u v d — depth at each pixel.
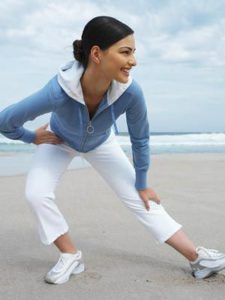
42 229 2.65
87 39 2.29
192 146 18.95
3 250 3.31
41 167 2.70
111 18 2.28
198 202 4.96
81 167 8.84
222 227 3.87
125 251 3.26
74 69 2.36
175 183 6.42
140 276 2.74
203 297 2.40
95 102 2.46
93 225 4.00
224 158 11.17
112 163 2.82
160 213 2.80
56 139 2.75
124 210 4.60
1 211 4.57
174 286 2.57
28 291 2.51
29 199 2.61
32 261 3.06
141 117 2.57
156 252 3.23
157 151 15.90
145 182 2.77
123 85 2.39
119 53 2.25
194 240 3.48
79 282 2.64
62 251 2.73
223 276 2.73
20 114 2.42
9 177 7.18
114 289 2.53
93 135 2.63
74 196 5.39
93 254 3.19
